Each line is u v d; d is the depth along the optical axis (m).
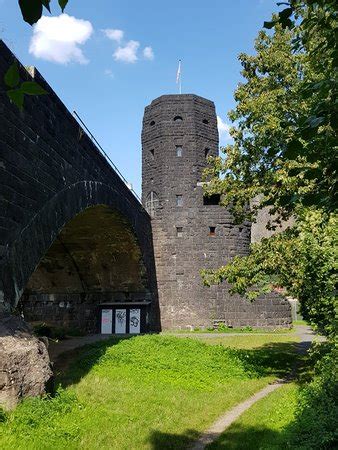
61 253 29.81
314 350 11.58
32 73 11.05
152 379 14.09
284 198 4.14
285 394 12.34
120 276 32.34
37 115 11.42
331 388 8.59
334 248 10.20
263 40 17.33
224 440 8.51
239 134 17.02
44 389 8.89
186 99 38.66
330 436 6.91
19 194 10.30
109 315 32.50
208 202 37.41
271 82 16.69
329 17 4.38
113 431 8.38
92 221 24.67
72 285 33.06
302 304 12.97
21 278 10.11
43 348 9.24
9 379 8.15
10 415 7.73
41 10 1.83
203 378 14.64
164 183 37.53
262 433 8.67
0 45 9.20
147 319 32.31
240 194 17.19
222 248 36.59
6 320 8.94
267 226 17.23
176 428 9.20
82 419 8.64
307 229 11.05
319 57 5.95
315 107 3.74
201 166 37.88
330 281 10.19
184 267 36.19
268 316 36.00
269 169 16.17
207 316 35.50
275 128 14.01
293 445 7.30
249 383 14.65
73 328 31.08
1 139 9.50
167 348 18.55
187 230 36.66
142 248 30.77
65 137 13.58
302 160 10.70
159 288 36.22
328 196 3.96
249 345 25.02
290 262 14.17
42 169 11.73
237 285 15.83
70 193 13.97
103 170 18.45
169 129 38.25
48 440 7.23
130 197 25.64
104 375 14.23
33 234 10.98
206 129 39.00
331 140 3.75
